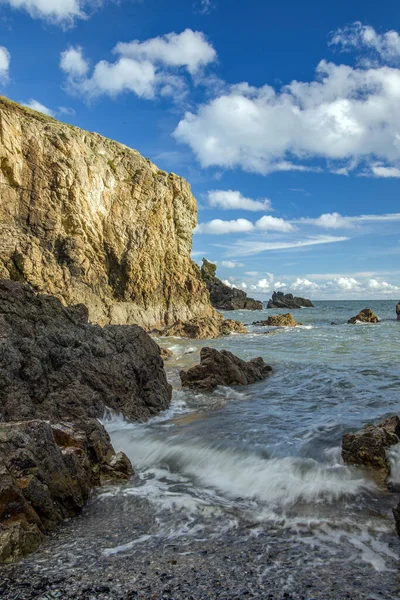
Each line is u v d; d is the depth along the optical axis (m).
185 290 51.41
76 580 4.88
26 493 6.26
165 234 49.72
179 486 8.09
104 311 41.84
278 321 52.53
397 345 29.14
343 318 70.44
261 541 5.83
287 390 16.14
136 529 6.33
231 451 9.58
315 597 4.51
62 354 12.99
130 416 12.88
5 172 37.12
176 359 24.78
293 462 8.77
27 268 35.75
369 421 11.26
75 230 40.91
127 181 46.16
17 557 5.43
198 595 4.56
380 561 5.27
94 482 8.16
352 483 7.77
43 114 47.28
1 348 11.20
